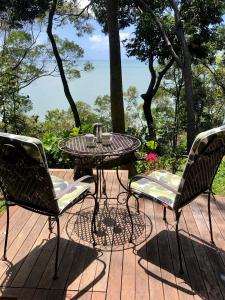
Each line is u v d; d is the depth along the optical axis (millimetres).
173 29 8938
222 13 8781
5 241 2281
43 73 10648
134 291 1957
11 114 6098
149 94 11078
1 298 1936
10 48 9492
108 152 2523
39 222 2709
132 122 12414
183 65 8273
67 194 2314
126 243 2434
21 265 2191
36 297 1922
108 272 2121
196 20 8867
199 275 2090
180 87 11727
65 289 1980
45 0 9422
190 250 2342
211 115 12281
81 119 12062
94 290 1969
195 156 1924
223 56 11031
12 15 9359
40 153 1834
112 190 3324
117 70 5719
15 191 2152
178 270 2135
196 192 2289
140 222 2715
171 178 2568
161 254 2301
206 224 2682
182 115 10891
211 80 12367
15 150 1862
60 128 9500
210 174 2314
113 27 5590
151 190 2355
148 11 8594
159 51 9570
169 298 1905
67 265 2189
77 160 3518
